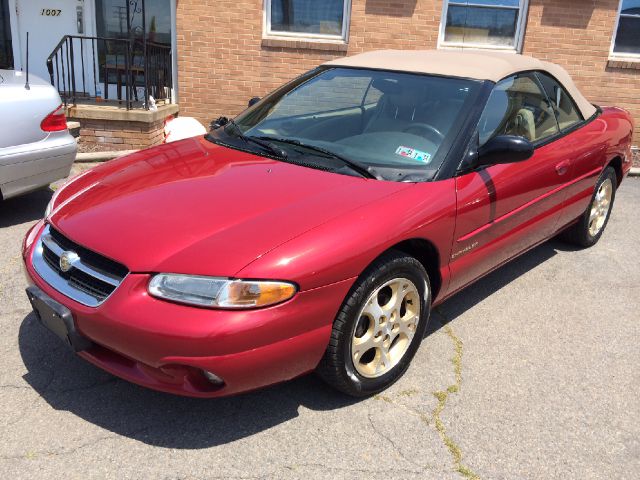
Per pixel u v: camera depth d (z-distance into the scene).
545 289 4.28
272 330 2.40
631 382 3.22
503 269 4.58
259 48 8.38
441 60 3.91
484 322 3.77
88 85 9.13
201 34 8.31
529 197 3.71
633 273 4.62
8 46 8.98
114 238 2.57
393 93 3.61
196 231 2.55
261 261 2.40
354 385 2.82
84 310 2.50
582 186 4.38
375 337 2.87
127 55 7.60
